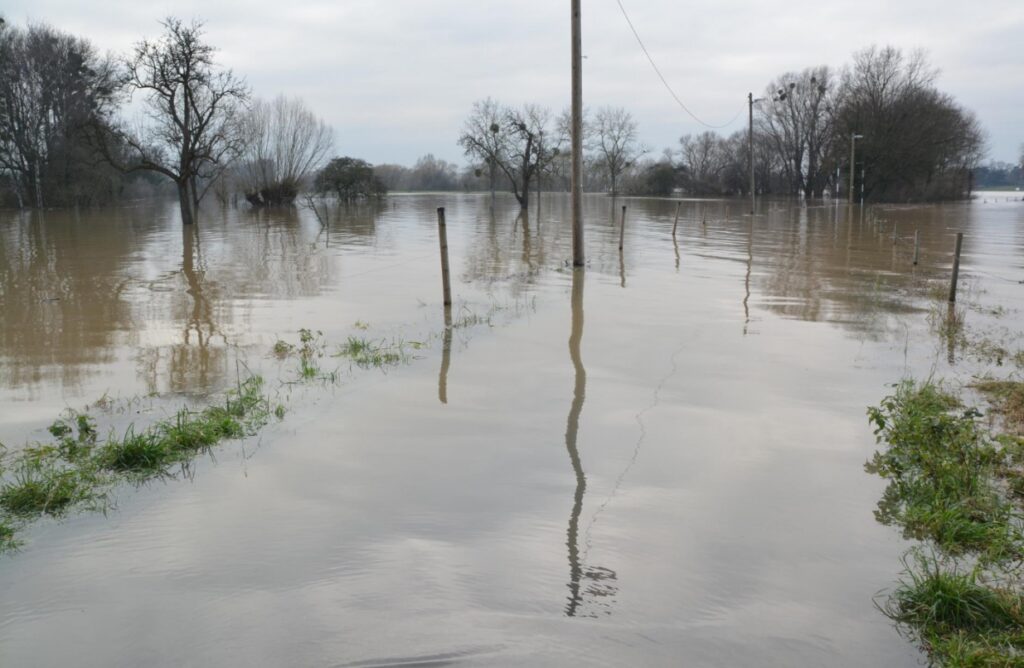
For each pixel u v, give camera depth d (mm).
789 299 15844
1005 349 11258
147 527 5500
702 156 111188
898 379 9562
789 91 83188
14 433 7672
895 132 71250
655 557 5051
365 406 8422
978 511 5562
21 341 12008
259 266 22375
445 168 123688
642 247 28312
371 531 5422
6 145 55906
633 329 12578
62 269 21719
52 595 4602
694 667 3887
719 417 8023
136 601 4527
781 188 102062
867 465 6703
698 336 12062
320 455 6938
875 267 22109
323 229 38938
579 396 8789
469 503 5898
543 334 12195
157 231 37656
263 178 67375
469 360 10508
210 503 5910
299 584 4699
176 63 37625
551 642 4070
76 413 8289
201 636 4160
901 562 5012
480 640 4082
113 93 59906
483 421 7906
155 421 7969
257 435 7480
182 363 10539
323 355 10898
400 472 6527
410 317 13789
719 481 6344
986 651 3963
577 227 20750
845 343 11609
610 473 6516
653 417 8023
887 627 4285
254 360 10648
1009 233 36594
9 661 3955
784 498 6004
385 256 25156
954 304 15008
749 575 4828
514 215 53062
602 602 4488
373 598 4523
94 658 3984
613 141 99875
